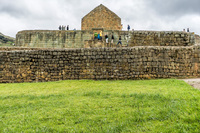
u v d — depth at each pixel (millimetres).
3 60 14242
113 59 13492
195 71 12945
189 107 5270
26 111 6277
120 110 5898
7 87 11609
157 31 21094
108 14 30406
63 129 4617
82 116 5477
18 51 14227
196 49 13117
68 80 13141
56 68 13812
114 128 4480
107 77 13391
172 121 4621
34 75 13898
